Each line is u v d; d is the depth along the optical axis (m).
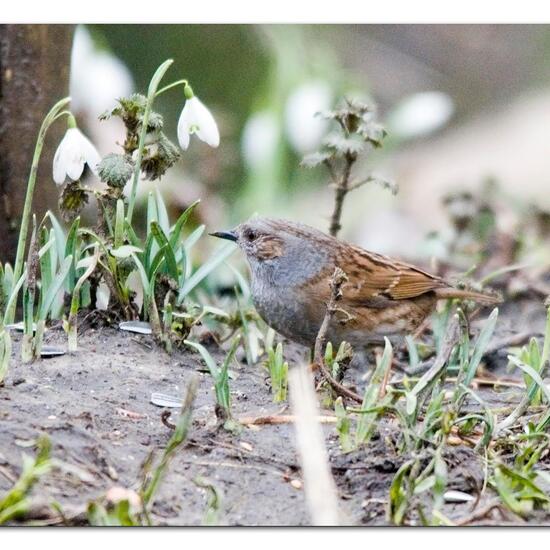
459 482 7.37
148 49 21.02
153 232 9.62
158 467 6.64
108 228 9.73
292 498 7.09
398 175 21.06
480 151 22.55
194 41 20.97
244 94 21.20
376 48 25.56
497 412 9.18
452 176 21.31
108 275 9.66
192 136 19.12
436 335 11.48
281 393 8.86
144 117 9.11
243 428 8.05
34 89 11.61
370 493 7.24
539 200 19.19
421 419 8.45
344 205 19.64
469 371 8.73
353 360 11.45
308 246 10.95
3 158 11.59
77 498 6.57
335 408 7.84
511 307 13.16
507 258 13.70
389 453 7.62
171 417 8.08
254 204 18.17
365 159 20.12
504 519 6.95
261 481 7.26
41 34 11.61
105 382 8.59
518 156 22.27
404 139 22.16
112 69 16.72
